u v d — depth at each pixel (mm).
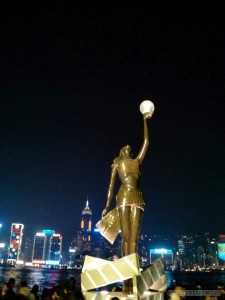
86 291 9453
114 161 12047
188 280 102000
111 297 9359
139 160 11742
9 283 13648
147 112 12281
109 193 11984
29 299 14062
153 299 9781
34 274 142000
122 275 8945
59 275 137250
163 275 10570
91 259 9766
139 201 11086
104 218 11734
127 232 10891
